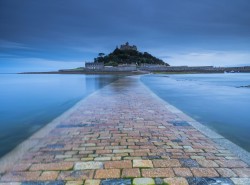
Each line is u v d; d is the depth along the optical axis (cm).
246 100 1195
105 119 640
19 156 382
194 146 419
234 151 393
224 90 1795
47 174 315
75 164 346
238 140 513
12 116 834
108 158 367
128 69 10212
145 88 1603
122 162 350
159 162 348
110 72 9344
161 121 612
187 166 333
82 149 410
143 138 468
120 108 802
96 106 845
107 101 965
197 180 292
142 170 321
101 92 1321
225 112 847
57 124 589
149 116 673
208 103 1077
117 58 12800
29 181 298
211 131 518
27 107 1058
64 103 1182
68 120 632
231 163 343
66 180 297
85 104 889
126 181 292
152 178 298
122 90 1448
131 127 554
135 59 13075
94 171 321
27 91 1905
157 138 468
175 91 1683
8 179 305
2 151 446
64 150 407
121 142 445
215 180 292
